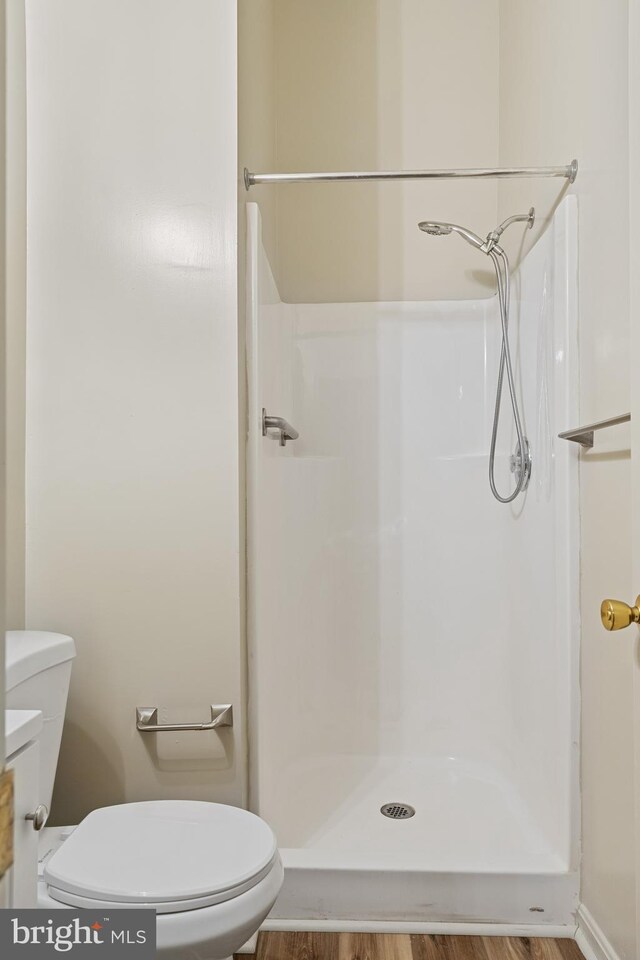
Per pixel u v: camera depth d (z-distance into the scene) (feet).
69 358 6.17
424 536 9.21
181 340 6.17
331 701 9.14
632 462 3.94
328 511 9.25
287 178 6.53
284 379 8.99
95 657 6.12
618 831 5.35
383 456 9.27
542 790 7.07
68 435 6.16
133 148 6.20
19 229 6.18
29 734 3.61
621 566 5.30
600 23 5.62
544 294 7.07
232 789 6.10
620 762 5.32
